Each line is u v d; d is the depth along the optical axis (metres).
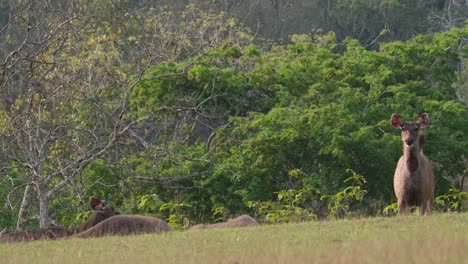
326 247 39.09
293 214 72.62
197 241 44.94
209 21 152.00
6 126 83.38
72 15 97.75
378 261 32.81
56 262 40.22
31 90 86.88
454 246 35.84
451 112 101.12
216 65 115.50
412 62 110.56
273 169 98.06
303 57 111.00
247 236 45.78
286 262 34.25
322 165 96.75
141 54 118.44
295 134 95.94
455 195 74.44
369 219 51.81
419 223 47.59
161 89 106.62
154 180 91.62
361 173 96.50
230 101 109.00
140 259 39.19
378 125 98.44
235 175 95.88
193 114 113.81
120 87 104.44
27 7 91.25
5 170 89.00
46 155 93.12
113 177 96.56
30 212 95.44
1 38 106.38
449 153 100.50
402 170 64.75
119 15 118.75
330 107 97.00
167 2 171.62
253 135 102.31
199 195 98.62
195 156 101.19
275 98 109.75
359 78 108.44
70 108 96.38
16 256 43.81
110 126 97.44
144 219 56.62
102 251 43.81
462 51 113.12
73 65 94.00
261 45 198.88
